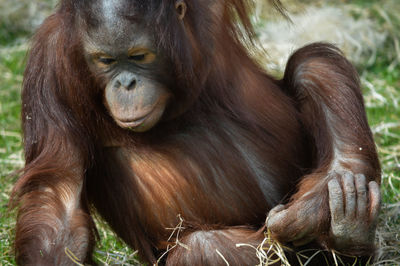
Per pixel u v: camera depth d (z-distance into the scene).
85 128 10.05
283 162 10.71
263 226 10.01
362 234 9.41
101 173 10.53
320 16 20.66
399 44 19.98
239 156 10.41
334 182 9.38
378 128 15.49
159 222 10.37
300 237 9.62
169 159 10.30
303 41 19.98
